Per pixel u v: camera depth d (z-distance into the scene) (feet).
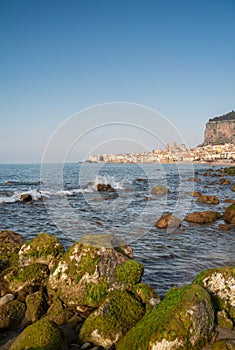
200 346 16.12
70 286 22.72
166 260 34.63
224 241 43.34
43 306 21.86
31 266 25.30
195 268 32.40
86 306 21.74
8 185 115.85
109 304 19.93
